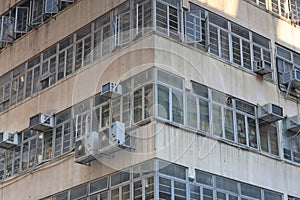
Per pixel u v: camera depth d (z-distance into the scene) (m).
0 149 35.62
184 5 31.12
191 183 27.59
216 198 28.41
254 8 34.94
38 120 32.78
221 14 32.88
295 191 32.25
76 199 29.84
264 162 31.48
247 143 31.12
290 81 34.19
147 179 26.62
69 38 34.41
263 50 34.31
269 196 30.94
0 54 38.84
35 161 33.19
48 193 31.53
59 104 33.16
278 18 36.00
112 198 27.89
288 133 33.53
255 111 32.31
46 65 35.25
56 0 35.97
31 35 37.12
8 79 37.56
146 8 30.22
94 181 29.19
